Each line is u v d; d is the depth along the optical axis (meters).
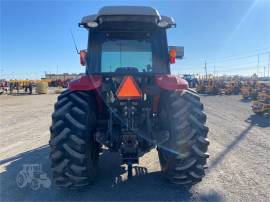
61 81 50.72
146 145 3.92
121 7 3.80
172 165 3.84
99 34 4.29
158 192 3.90
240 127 8.92
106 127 4.13
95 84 3.88
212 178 4.41
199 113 3.84
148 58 4.32
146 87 4.07
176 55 4.47
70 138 3.64
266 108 11.30
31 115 12.90
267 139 7.13
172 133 3.81
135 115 3.77
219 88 27.09
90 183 4.07
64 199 3.75
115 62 4.31
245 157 5.52
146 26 4.16
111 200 3.68
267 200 3.64
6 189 4.10
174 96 3.93
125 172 4.67
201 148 3.78
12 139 7.52
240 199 3.68
